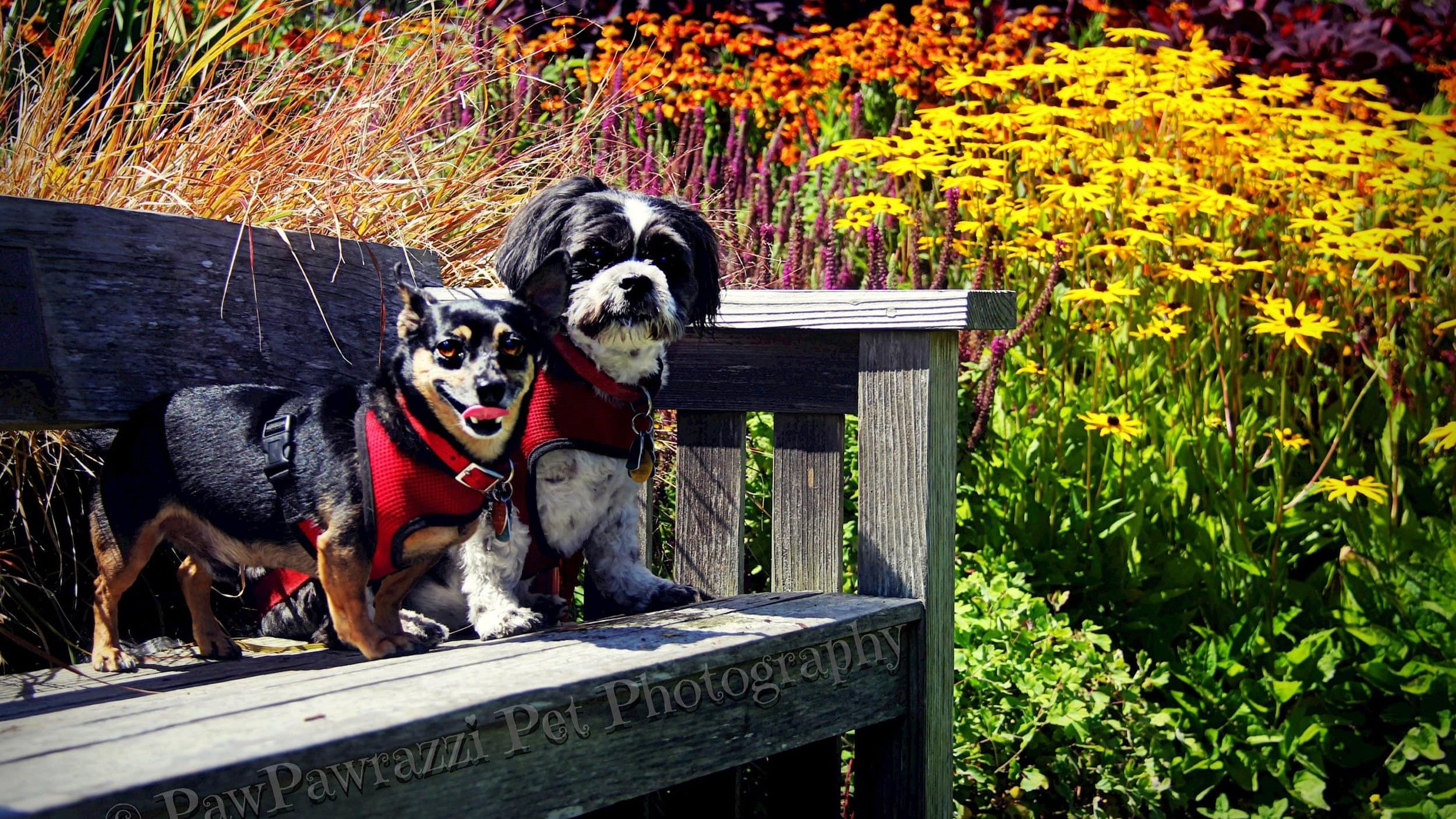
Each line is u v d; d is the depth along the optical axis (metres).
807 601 2.36
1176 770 3.17
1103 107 4.05
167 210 2.75
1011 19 6.34
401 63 3.65
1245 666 3.41
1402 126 5.23
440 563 2.45
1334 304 4.00
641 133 4.95
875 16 5.84
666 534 3.26
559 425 2.25
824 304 2.44
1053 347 4.02
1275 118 3.87
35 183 2.65
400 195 3.24
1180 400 3.79
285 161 3.05
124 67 3.11
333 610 2.00
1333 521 3.68
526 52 4.45
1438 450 3.79
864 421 2.42
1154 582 3.56
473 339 1.95
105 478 2.06
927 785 2.37
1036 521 3.52
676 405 2.68
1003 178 3.98
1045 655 3.03
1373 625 3.43
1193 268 3.53
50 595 2.50
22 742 1.37
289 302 2.48
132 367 2.18
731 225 4.21
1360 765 3.40
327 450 1.98
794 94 5.61
